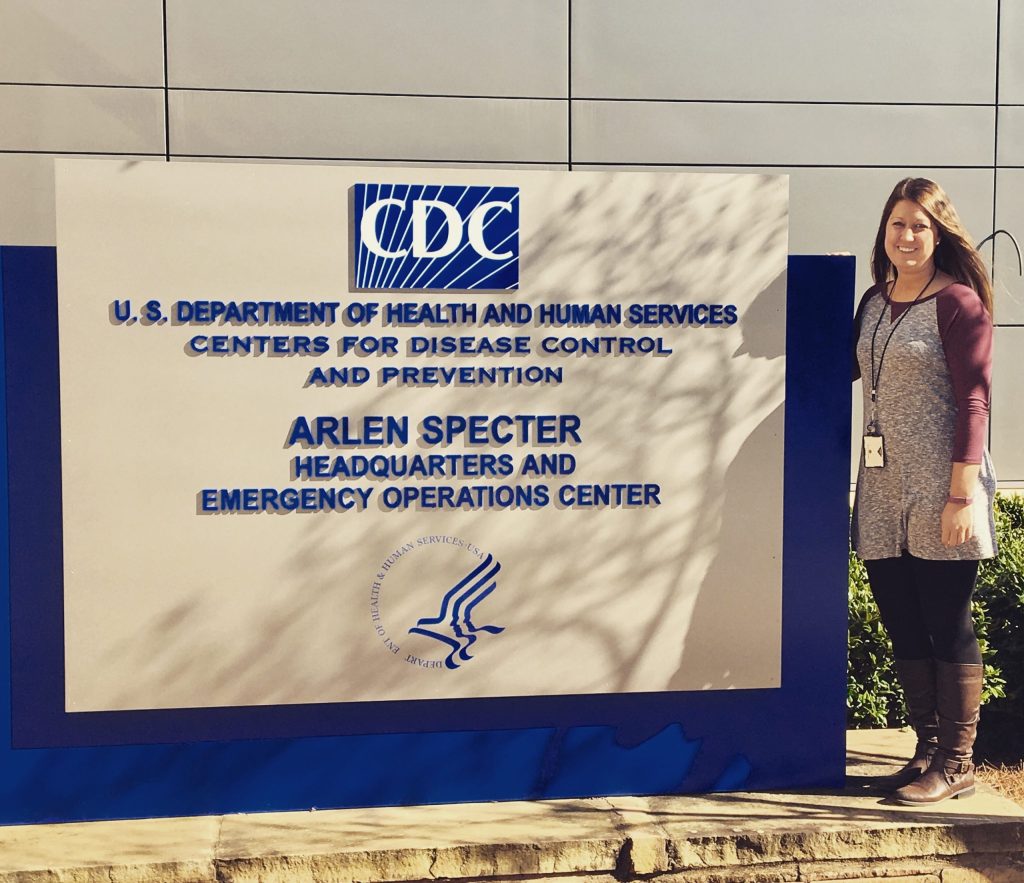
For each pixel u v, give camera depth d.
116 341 3.45
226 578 3.55
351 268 3.54
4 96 6.77
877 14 7.40
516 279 3.61
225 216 3.47
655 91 7.25
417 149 7.10
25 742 3.55
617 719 3.80
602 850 3.43
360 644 3.62
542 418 3.65
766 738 3.88
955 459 3.46
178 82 6.89
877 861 3.53
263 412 3.53
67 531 3.47
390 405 3.58
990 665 4.65
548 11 7.12
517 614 3.69
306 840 3.42
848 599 4.22
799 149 7.41
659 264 3.68
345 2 6.97
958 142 7.54
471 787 3.74
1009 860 3.57
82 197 3.40
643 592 3.74
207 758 3.62
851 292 3.82
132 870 3.25
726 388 3.74
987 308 3.66
